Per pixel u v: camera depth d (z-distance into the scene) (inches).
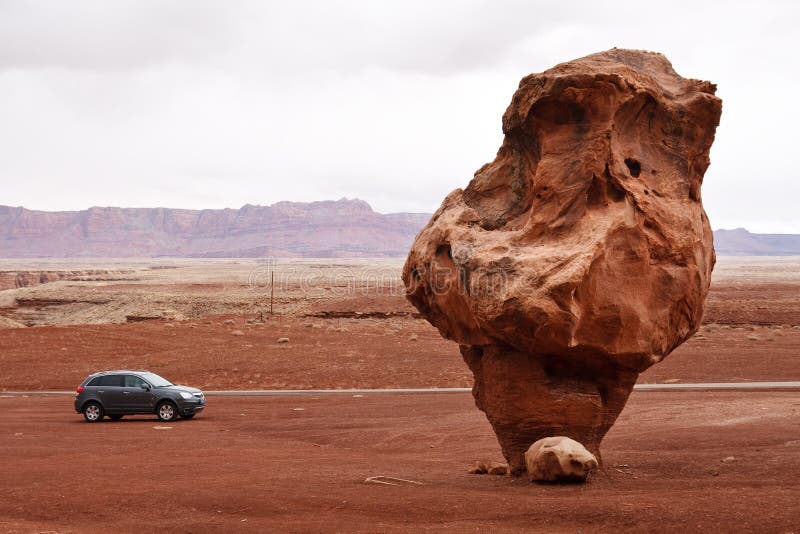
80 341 2197.3
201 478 618.2
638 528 401.7
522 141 588.7
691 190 596.1
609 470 603.5
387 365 1785.2
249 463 720.3
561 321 502.3
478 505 475.2
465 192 632.4
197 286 5039.4
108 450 838.5
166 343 2178.9
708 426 879.1
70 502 526.0
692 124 582.9
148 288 4997.5
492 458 753.0
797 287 4328.3
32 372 1845.5
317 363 1833.2
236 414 1226.6
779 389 1301.7
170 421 1152.2
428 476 621.0
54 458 767.7
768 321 2765.7
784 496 446.6
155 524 461.7
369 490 544.1
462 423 1035.3
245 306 3634.4
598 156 542.0
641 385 1414.9
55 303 4279.0
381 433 973.8
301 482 585.6
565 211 541.3
